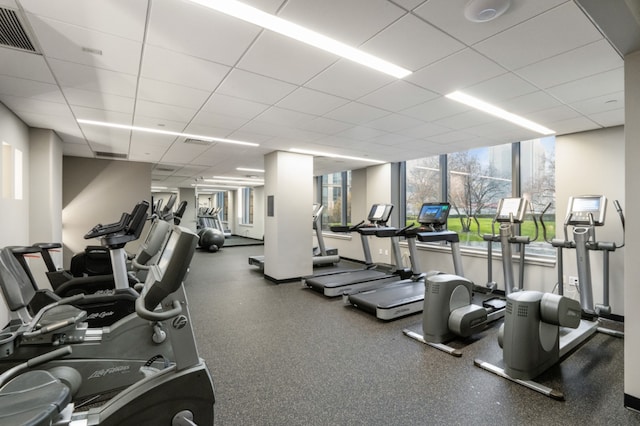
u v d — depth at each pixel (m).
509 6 1.77
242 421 2.06
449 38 2.12
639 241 2.16
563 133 4.43
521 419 2.08
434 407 2.21
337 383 2.53
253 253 10.43
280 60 2.44
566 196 4.42
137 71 2.62
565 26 1.97
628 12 1.67
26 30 2.02
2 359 2.05
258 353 3.07
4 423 1.01
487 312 3.64
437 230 5.13
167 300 1.50
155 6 1.79
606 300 3.74
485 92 3.04
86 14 1.86
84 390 2.21
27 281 2.40
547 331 2.67
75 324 2.24
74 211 6.66
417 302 4.30
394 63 2.48
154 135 4.82
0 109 3.29
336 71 2.63
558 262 4.07
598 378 2.59
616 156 4.02
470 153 6.10
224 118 3.93
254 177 10.25
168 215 5.43
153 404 1.45
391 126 4.25
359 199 8.48
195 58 2.41
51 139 4.44
